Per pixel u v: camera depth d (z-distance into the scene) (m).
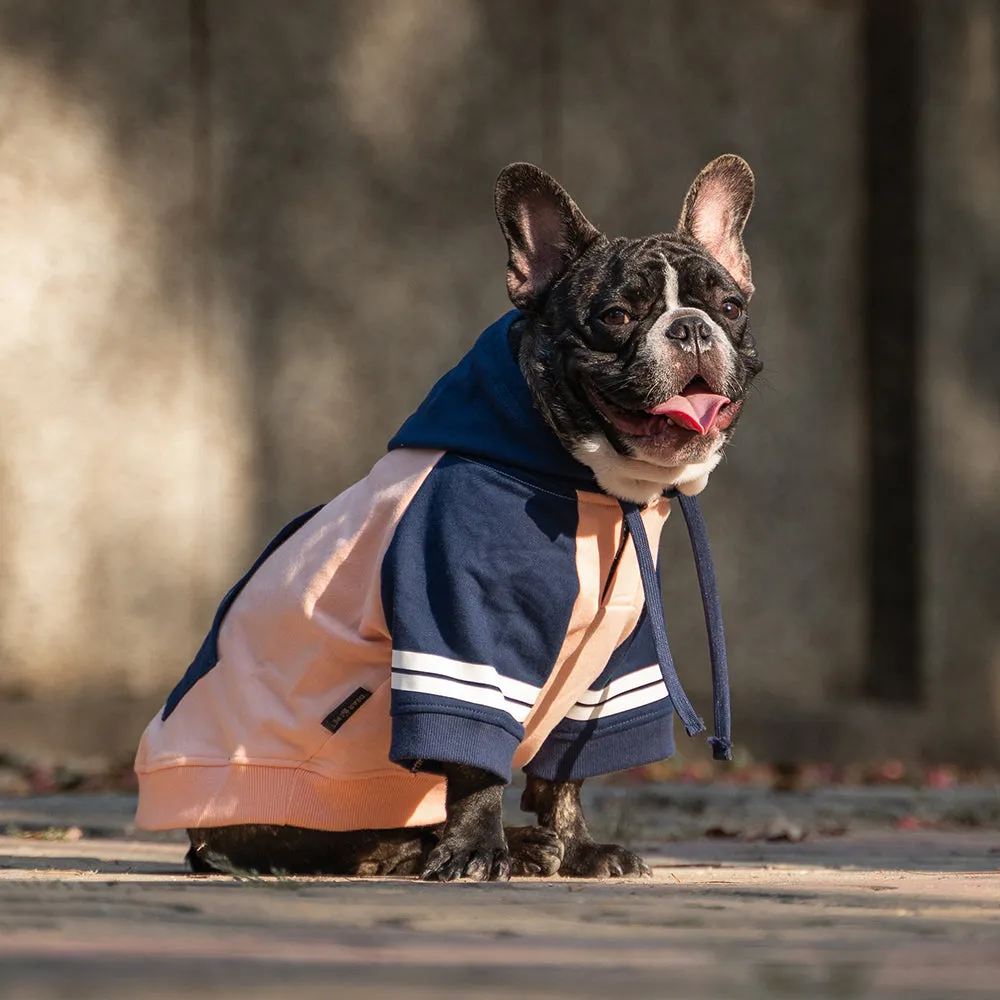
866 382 13.26
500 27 12.74
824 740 12.65
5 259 11.90
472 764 4.39
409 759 4.43
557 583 4.55
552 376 4.76
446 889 4.06
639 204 12.93
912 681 13.09
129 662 12.01
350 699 4.73
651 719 5.09
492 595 4.50
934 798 9.96
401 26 12.55
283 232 12.35
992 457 13.15
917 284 13.05
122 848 6.37
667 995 2.43
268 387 12.31
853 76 13.28
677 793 10.22
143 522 12.07
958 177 13.12
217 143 12.24
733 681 12.91
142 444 12.08
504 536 4.53
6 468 11.87
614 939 3.06
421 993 2.42
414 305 12.55
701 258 5.11
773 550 13.04
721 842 7.01
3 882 4.15
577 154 12.81
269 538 12.30
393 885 4.23
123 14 12.09
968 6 13.12
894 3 13.20
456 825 4.57
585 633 4.76
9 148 11.91
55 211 11.98
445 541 4.51
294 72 12.38
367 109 12.51
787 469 13.08
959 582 13.05
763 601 13.00
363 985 2.48
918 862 5.79
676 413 4.61
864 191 13.26
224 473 12.23
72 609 11.95
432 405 4.83
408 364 12.53
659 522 4.96
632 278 4.91
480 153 12.70
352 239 12.46
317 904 3.59
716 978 2.59
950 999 2.41
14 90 11.91
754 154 13.12
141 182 12.11
